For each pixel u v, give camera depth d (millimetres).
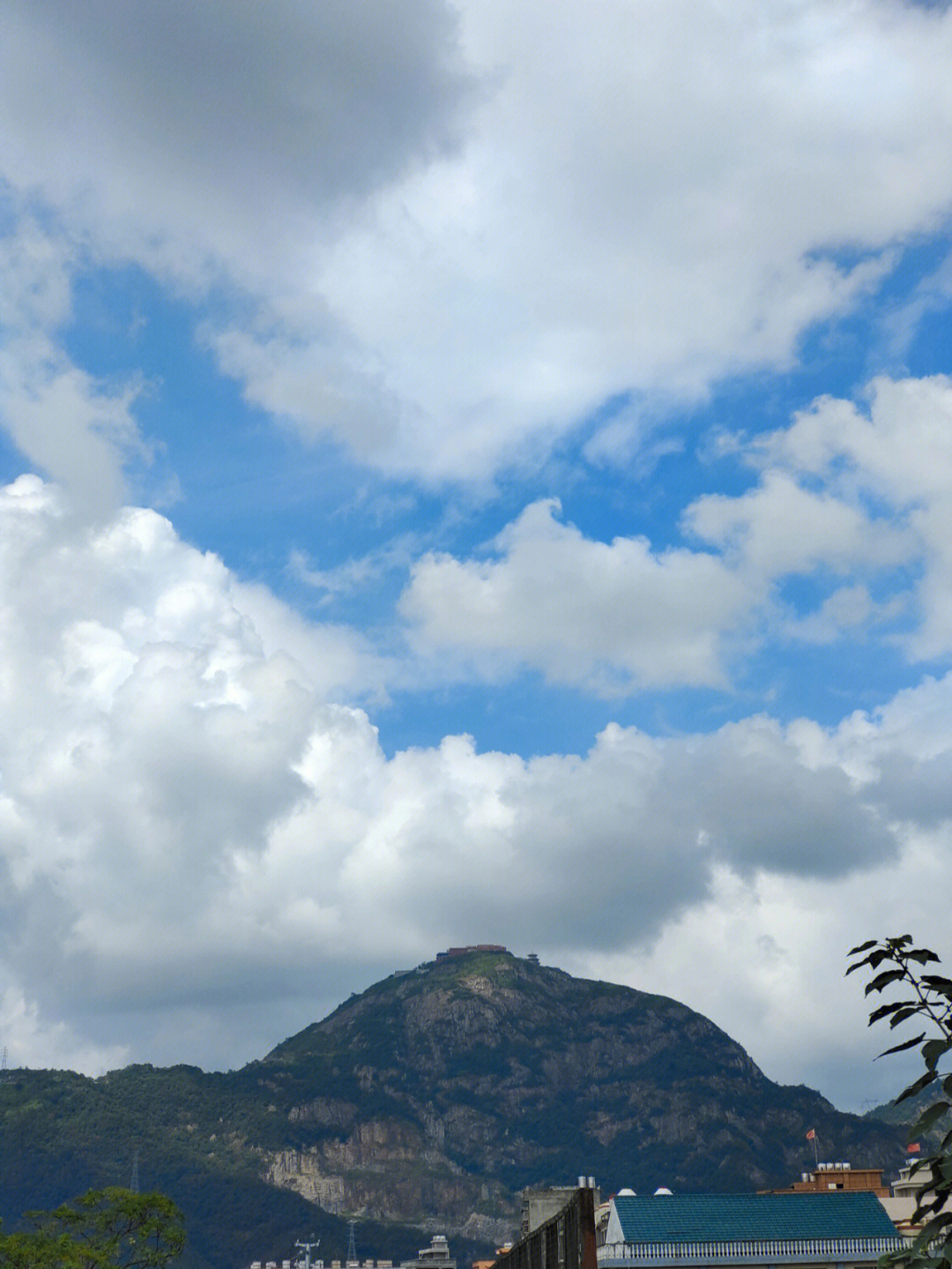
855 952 12180
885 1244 84500
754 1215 86500
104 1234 97562
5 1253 88500
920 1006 12039
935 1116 11828
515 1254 38469
